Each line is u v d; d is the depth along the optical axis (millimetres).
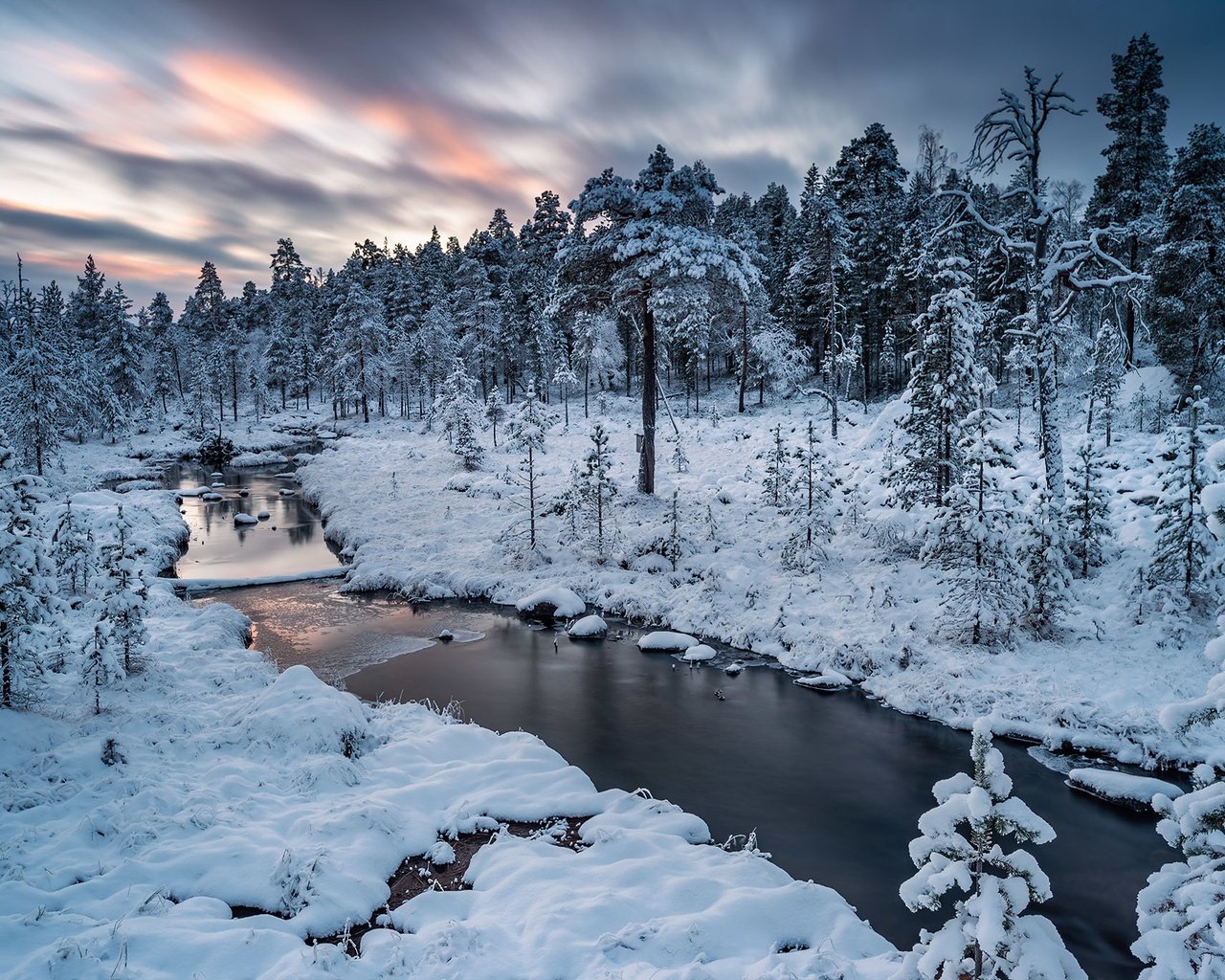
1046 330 18578
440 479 38469
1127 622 14664
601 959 6109
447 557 23906
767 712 13461
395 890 7422
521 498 31812
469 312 65938
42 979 5332
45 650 13344
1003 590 14867
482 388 74688
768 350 47688
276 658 16203
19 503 10633
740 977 5898
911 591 17766
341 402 76875
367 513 31141
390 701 13727
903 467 21859
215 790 8789
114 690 12125
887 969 6023
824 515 20656
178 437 68062
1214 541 14172
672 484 30141
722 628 17641
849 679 14727
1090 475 17453
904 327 44719
